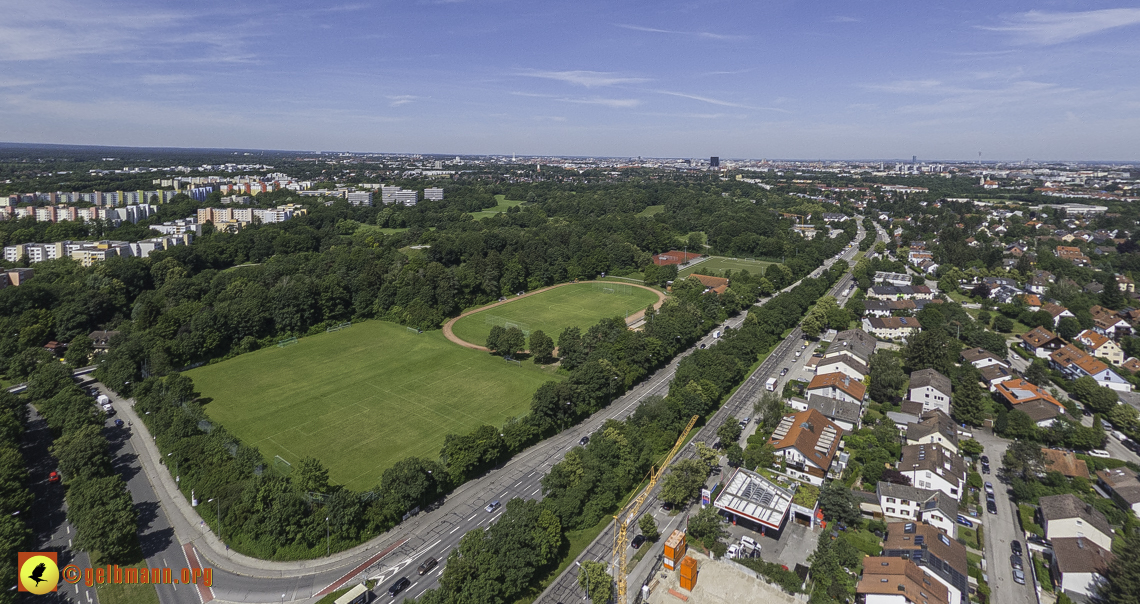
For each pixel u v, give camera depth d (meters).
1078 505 122.44
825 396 183.25
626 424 153.00
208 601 105.75
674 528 128.25
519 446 156.88
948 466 140.38
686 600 107.06
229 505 124.75
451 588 99.31
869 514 132.88
